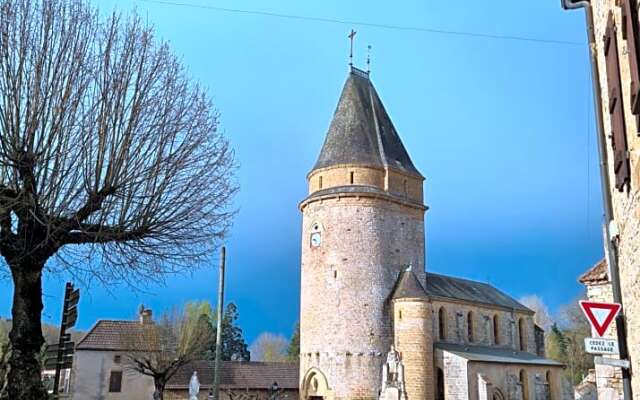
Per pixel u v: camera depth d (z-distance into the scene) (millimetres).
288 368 56312
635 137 8383
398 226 45625
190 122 14328
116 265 13234
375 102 50625
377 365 41062
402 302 41781
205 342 55125
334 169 45688
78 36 12773
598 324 11250
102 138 12492
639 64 7363
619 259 11375
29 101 11758
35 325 11766
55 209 11883
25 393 11336
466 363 39969
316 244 44406
